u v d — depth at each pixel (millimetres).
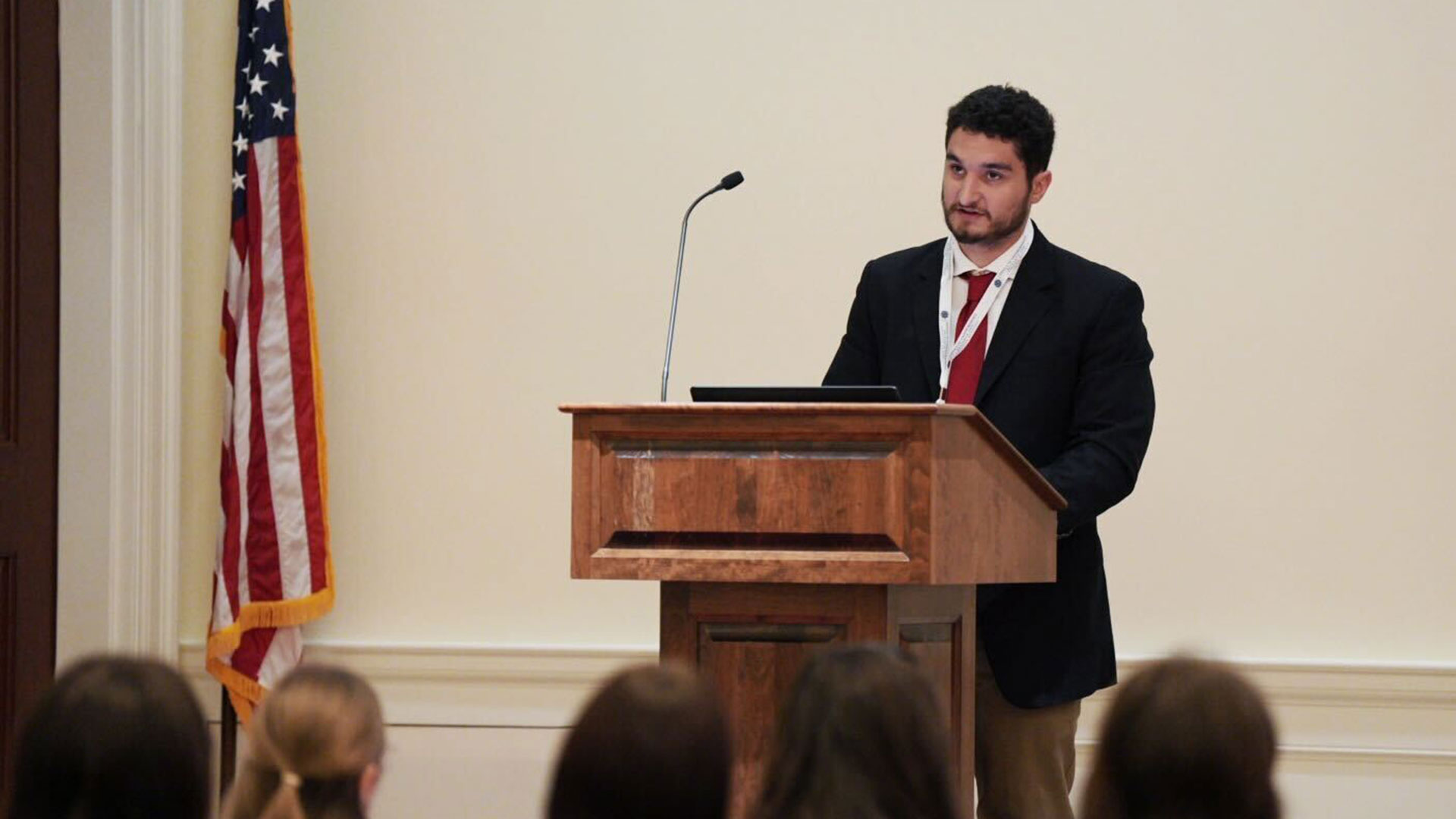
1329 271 11383
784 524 5598
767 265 11688
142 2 11414
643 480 5703
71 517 11367
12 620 11297
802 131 11719
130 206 11422
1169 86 11516
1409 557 11250
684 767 3434
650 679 3547
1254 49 11469
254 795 4277
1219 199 11461
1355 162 11398
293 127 11367
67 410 11375
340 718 4254
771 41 11758
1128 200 11508
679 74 11781
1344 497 11320
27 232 11375
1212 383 11406
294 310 11289
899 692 3795
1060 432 7383
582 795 3459
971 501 5730
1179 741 3586
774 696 5801
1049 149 7480
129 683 3701
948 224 7508
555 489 11703
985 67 11633
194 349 11734
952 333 7523
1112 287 7410
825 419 5570
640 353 11727
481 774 11492
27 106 11375
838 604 5750
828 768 3750
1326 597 11281
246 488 11227
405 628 11680
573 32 11844
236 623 11148
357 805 4301
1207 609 11359
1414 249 11359
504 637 11641
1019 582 6523
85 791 3635
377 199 11820
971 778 6344
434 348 11773
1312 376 11367
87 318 11398
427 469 11734
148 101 11430
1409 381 11320
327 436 11758
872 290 7879
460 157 11844
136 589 11383
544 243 11797
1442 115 11359
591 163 11805
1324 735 11164
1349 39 11422
